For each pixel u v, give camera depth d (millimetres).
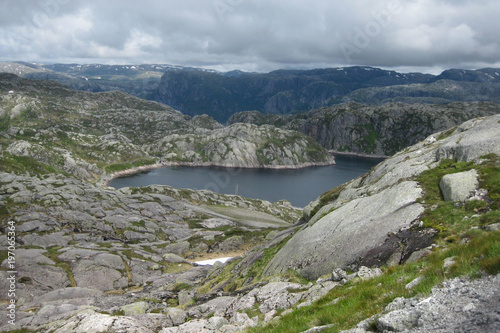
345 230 37750
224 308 31672
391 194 39344
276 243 56156
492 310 9117
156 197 158625
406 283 14906
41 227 99438
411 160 50156
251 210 193625
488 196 30266
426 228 29906
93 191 141875
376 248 31109
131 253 92125
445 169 40656
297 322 16812
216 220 147375
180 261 94938
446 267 13992
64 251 84500
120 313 38406
